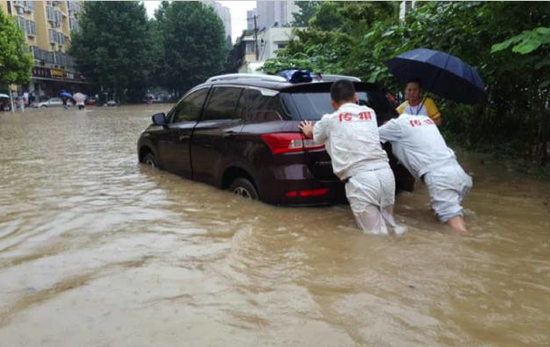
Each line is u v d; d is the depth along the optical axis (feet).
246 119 16.87
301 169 14.87
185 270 11.39
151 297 10.03
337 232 13.82
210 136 18.48
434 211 15.14
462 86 17.60
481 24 22.08
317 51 45.32
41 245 13.23
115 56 201.57
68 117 89.76
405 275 11.05
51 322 9.07
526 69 21.22
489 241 13.32
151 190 19.54
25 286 10.62
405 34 25.91
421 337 8.54
